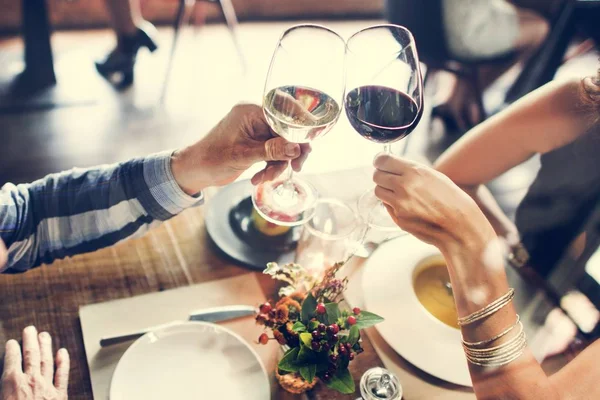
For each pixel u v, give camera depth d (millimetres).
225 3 2752
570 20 2273
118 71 2680
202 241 952
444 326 837
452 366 793
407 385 783
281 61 770
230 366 766
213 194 1038
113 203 909
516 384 729
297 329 690
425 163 1233
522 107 1205
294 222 873
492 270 748
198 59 2936
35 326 801
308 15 3426
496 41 2203
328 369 683
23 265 888
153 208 925
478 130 1235
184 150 921
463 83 2617
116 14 2602
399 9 2156
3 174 2057
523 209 1253
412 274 910
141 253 918
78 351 781
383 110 791
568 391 761
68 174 927
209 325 794
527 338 852
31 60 2521
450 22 2117
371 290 879
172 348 773
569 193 1186
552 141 1188
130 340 792
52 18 2963
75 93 2549
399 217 779
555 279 1107
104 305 833
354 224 948
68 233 908
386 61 793
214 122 2500
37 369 731
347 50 792
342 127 2352
